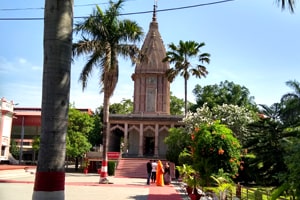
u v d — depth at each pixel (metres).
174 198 17.61
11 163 51.91
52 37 5.85
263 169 11.48
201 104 60.28
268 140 11.38
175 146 39.31
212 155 14.47
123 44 26.52
